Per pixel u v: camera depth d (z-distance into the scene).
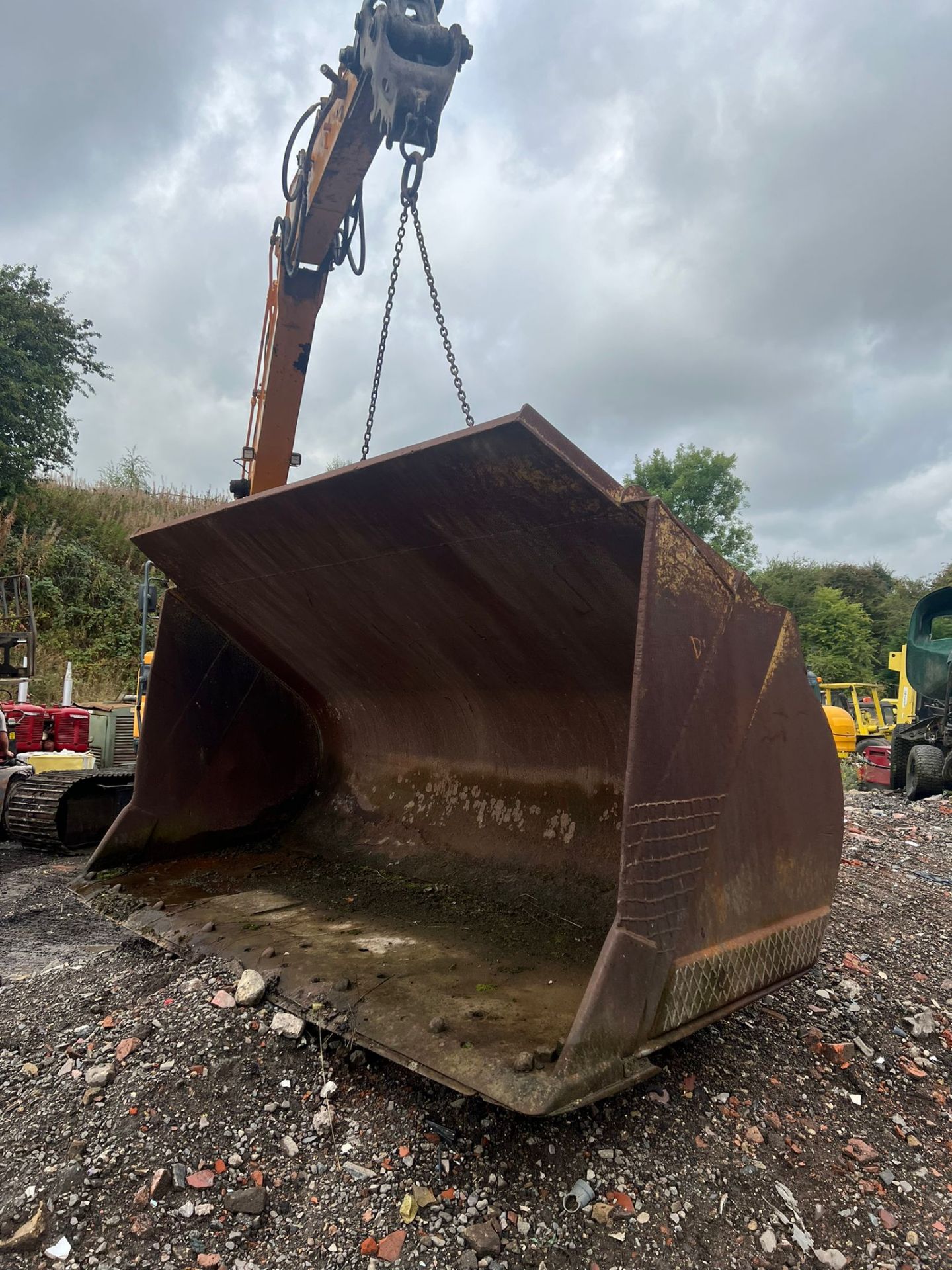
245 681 4.55
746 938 2.33
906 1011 3.28
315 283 5.30
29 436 16.80
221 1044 2.52
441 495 2.54
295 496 2.97
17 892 4.79
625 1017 1.96
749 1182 2.19
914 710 12.33
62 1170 2.11
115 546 19.53
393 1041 2.21
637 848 2.01
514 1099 1.82
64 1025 2.78
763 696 2.46
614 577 2.49
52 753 7.75
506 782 3.72
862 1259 2.04
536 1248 1.93
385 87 3.75
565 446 2.10
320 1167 2.14
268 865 4.05
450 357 3.95
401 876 3.78
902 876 5.29
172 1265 1.87
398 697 4.19
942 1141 2.54
